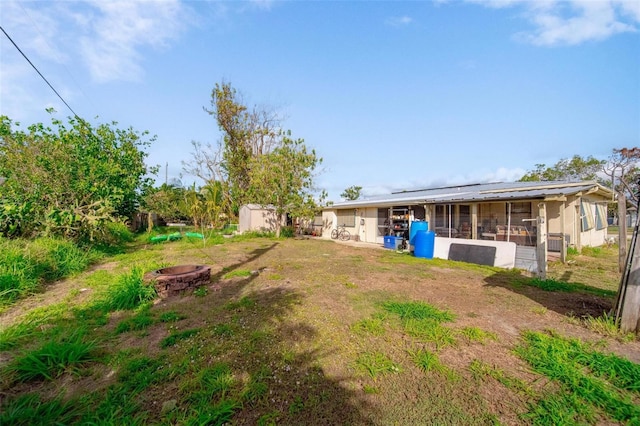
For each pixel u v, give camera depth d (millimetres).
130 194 12523
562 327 3498
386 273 6730
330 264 7945
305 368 2555
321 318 3748
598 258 9125
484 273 6828
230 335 3213
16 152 8398
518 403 2096
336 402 2105
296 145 15750
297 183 15734
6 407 1950
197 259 8445
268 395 2178
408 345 3014
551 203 10477
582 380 2322
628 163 17484
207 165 25000
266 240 14953
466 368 2566
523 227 10219
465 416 1962
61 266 6070
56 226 7637
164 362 2600
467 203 10492
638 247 3273
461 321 3682
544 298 4738
